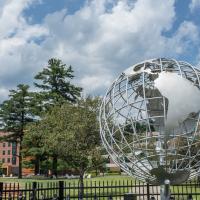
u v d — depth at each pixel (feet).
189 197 54.03
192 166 33.83
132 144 34.09
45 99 183.93
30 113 198.90
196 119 33.24
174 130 33.60
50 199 53.57
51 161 206.18
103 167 93.91
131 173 34.81
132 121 33.86
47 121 107.55
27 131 159.43
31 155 187.11
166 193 32.71
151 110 34.42
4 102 204.13
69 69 188.96
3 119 202.80
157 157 32.73
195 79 34.35
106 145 35.53
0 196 49.98
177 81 32.09
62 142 86.63
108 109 35.86
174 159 32.53
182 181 33.24
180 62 35.45
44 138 112.37
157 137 32.65
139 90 35.24
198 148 33.68
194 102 31.65
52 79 186.70
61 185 52.34
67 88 187.73
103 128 35.68
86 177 168.04
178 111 31.30
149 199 52.65
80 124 85.81
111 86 36.19
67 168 208.64
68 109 90.12
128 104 34.24
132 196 44.19
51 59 188.65
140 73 34.65
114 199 62.95
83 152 85.92
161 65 34.45
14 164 385.09
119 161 35.17
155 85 32.19
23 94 202.18
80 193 57.82
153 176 33.60
